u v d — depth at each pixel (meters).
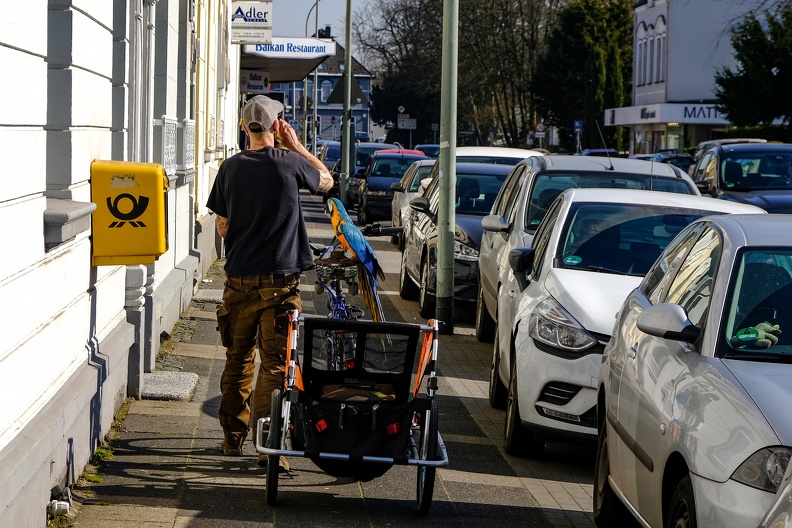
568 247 10.73
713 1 84.12
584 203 11.29
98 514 7.12
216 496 7.76
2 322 5.63
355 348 7.84
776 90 54.88
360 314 9.29
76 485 7.62
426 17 82.75
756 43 55.12
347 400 7.60
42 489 6.42
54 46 7.46
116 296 9.66
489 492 8.48
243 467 8.55
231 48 33.78
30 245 6.21
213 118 24.03
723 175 24.45
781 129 56.16
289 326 7.78
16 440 5.98
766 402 5.16
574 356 8.96
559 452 10.02
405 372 7.88
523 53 83.69
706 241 7.08
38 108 6.25
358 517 7.57
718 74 57.84
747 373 5.57
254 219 8.27
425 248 17.70
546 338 9.17
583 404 8.88
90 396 7.88
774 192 23.42
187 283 15.95
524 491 8.59
